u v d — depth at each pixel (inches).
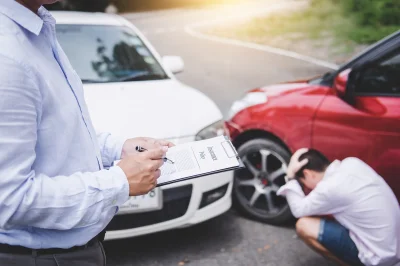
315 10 702.5
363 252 109.3
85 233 55.6
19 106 46.9
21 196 47.6
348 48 507.5
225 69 424.2
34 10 53.5
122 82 156.9
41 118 50.8
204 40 628.7
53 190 49.7
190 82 370.0
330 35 579.8
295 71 413.4
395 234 107.0
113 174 53.6
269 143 153.1
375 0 588.1
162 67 172.9
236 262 132.3
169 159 63.7
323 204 110.3
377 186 107.5
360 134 133.0
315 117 141.5
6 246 53.5
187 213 127.9
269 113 151.7
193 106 145.2
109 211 54.9
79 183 51.6
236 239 145.3
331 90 143.2
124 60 165.6
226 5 1242.6
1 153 46.3
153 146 69.8
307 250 139.8
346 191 107.1
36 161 51.8
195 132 134.7
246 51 526.9
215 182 132.0
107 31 173.9
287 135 147.3
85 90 146.8
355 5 614.9
